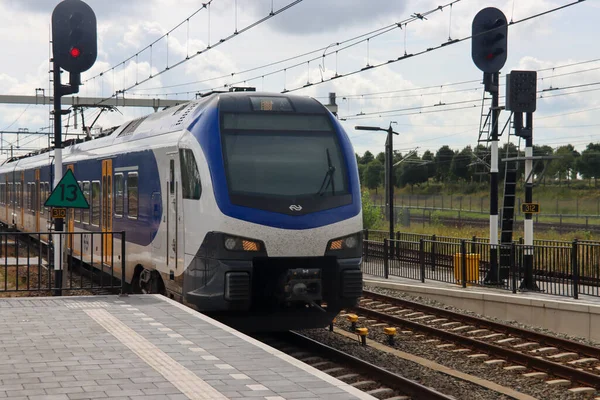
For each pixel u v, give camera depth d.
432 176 90.12
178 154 12.13
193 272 11.50
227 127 11.60
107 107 26.00
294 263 11.27
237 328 11.59
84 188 19.08
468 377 10.24
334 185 11.65
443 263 19.08
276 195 11.24
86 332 9.30
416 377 10.23
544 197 70.38
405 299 17.53
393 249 20.88
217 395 6.49
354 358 10.49
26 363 7.64
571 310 13.62
